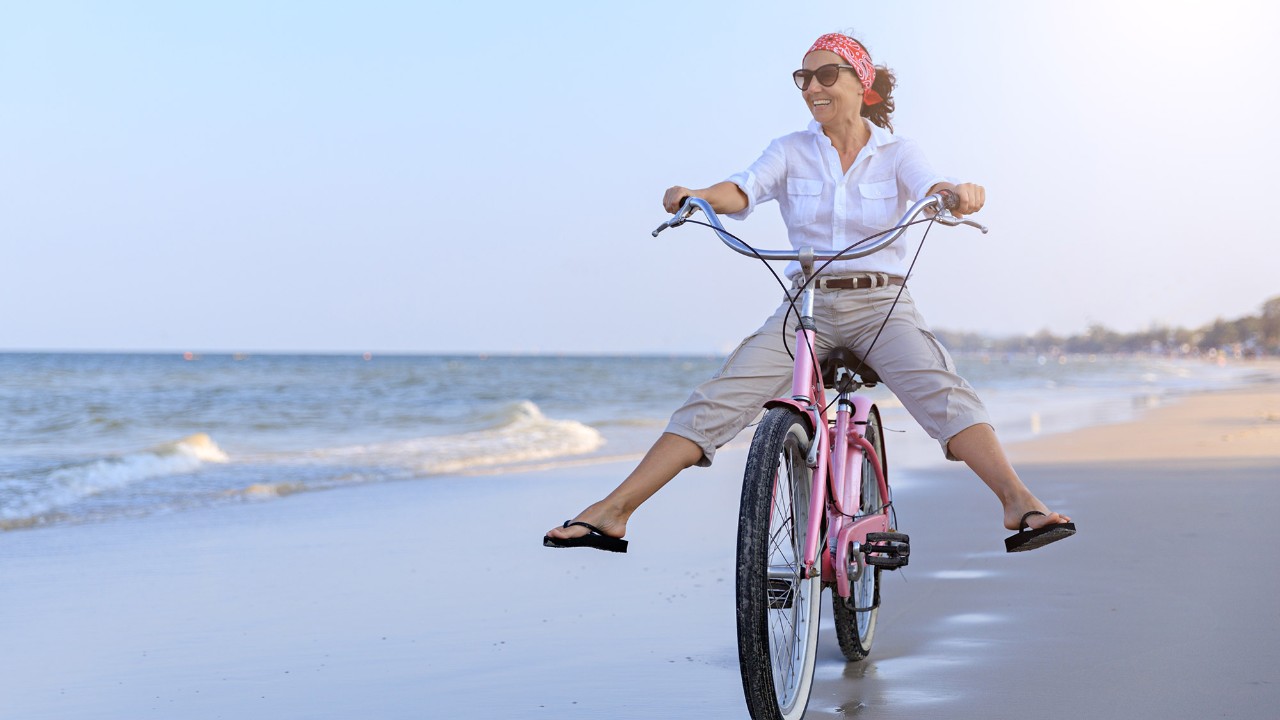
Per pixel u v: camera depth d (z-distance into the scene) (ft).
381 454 43.09
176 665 12.50
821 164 10.50
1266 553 16.57
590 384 147.84
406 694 11.00
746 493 8.32
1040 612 13.32
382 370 213.87
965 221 9.50
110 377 164.14
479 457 41.57
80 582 17.74
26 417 73.97
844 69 10.30
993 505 24.04
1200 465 29.76
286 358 459.32
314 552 20.39
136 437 60.34
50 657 12.96
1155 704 9.61
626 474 34.91
